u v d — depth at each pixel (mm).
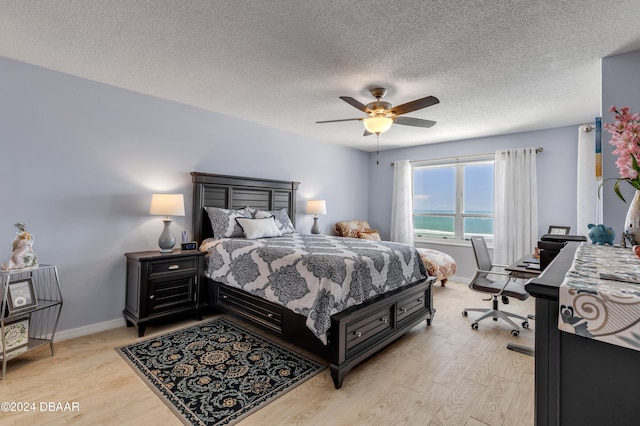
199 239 3609
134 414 1750
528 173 4383
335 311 2143
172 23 1959
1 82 2443
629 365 684
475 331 3033
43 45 2256
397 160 5906
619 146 1314
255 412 1787
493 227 4805
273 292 2549
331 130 4617
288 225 4250
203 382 2074
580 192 3844
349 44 2176
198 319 3234
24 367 2240
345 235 5379
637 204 1532
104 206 2979
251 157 4215
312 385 2074
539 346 800
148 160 3268
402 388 2049
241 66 2541
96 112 2916
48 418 1705
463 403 1891
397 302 2680
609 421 707
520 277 2764
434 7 1763
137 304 2832
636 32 1983
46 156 2654
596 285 763
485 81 2766
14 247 2291
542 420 792
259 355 2467
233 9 1811
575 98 3164
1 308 2217
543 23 1904
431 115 3734
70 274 2783
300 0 1720
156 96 3287
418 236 5750
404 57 2350
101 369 2223
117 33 2084
